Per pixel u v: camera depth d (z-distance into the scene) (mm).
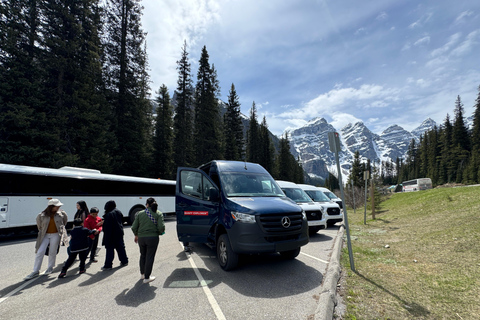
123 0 29734
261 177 6836
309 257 6473
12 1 17734
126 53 28594
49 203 5570
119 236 6066
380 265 5508
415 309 3414
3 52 16922
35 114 16906
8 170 9922
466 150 61375
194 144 35469
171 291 4328
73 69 19500
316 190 13281
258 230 4891
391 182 133750
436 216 10859
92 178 12500
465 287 3953
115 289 4484
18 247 8258
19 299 4117
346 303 3646
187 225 6609
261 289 4355
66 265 5246
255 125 62250
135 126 27172
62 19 20016
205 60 37594
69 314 3547
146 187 14992
